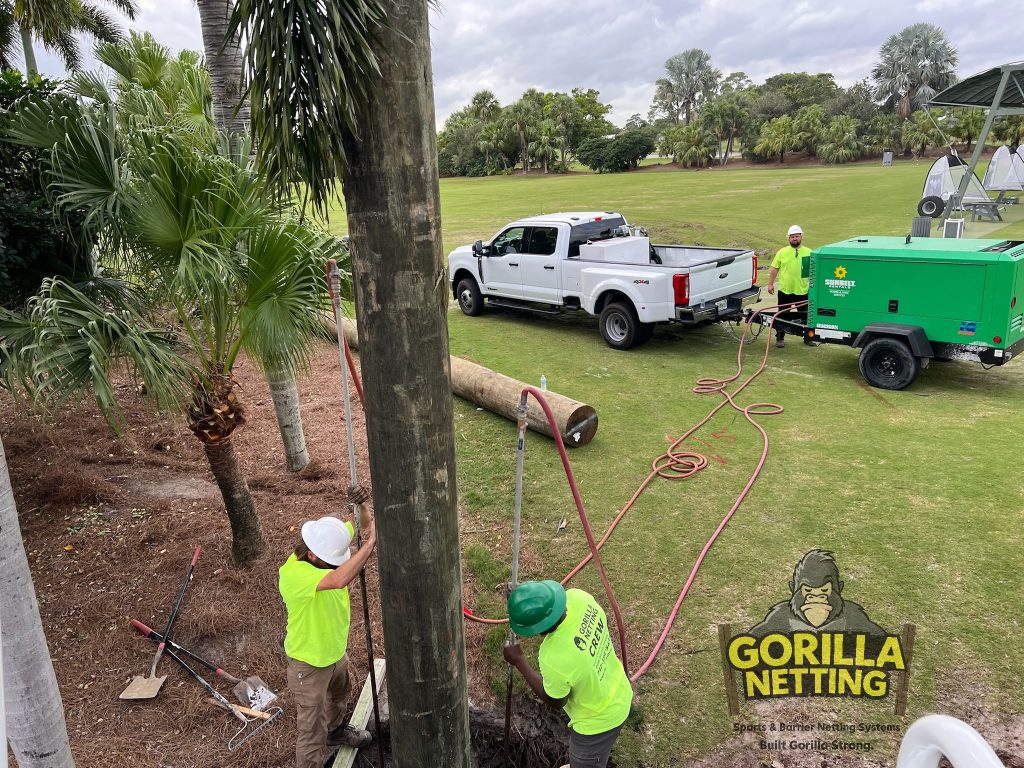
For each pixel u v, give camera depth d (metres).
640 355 10.84
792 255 10.48
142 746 4.43
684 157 68.00
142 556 6.28
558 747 4.37
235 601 5.65
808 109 67.56
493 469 7.39
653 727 4.20
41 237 5.42
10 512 3.22
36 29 22.72
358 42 2.38
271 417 9.43
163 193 4.89
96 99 5.29
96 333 4.45
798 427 7.92
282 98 2.40
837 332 9.28
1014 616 4.72
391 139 2.60
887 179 38.16
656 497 6.59
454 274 13.98
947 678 4.29
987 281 7.98
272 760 4.35
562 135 72.69
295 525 6.65
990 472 6.58
